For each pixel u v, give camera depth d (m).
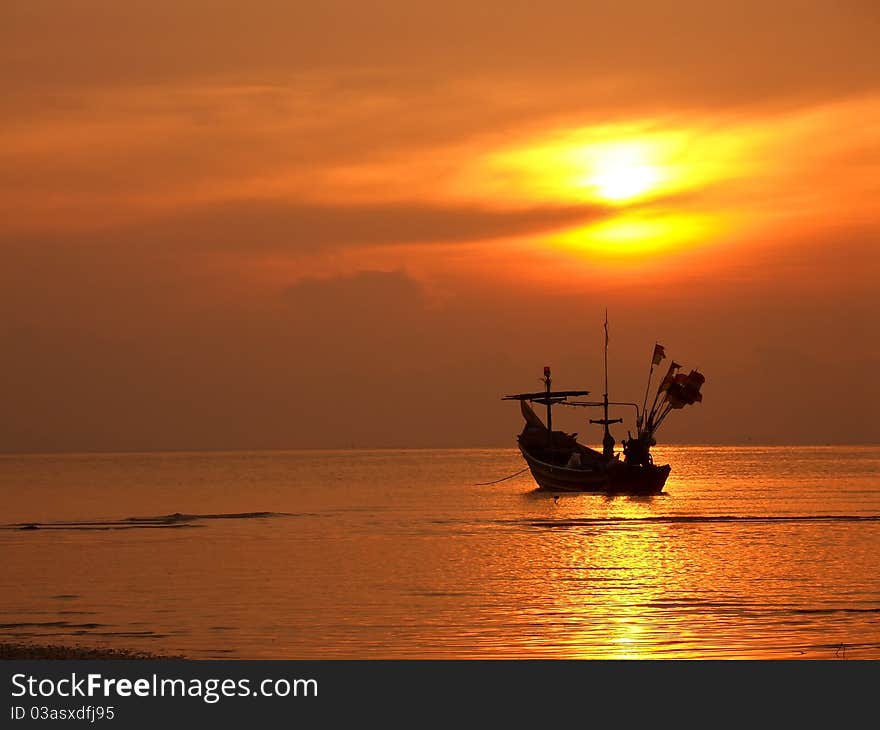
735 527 116.12
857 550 93.25
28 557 92.19
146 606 65.00
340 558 90.25
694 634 54.72
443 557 90.50
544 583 73.69
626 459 155.25
